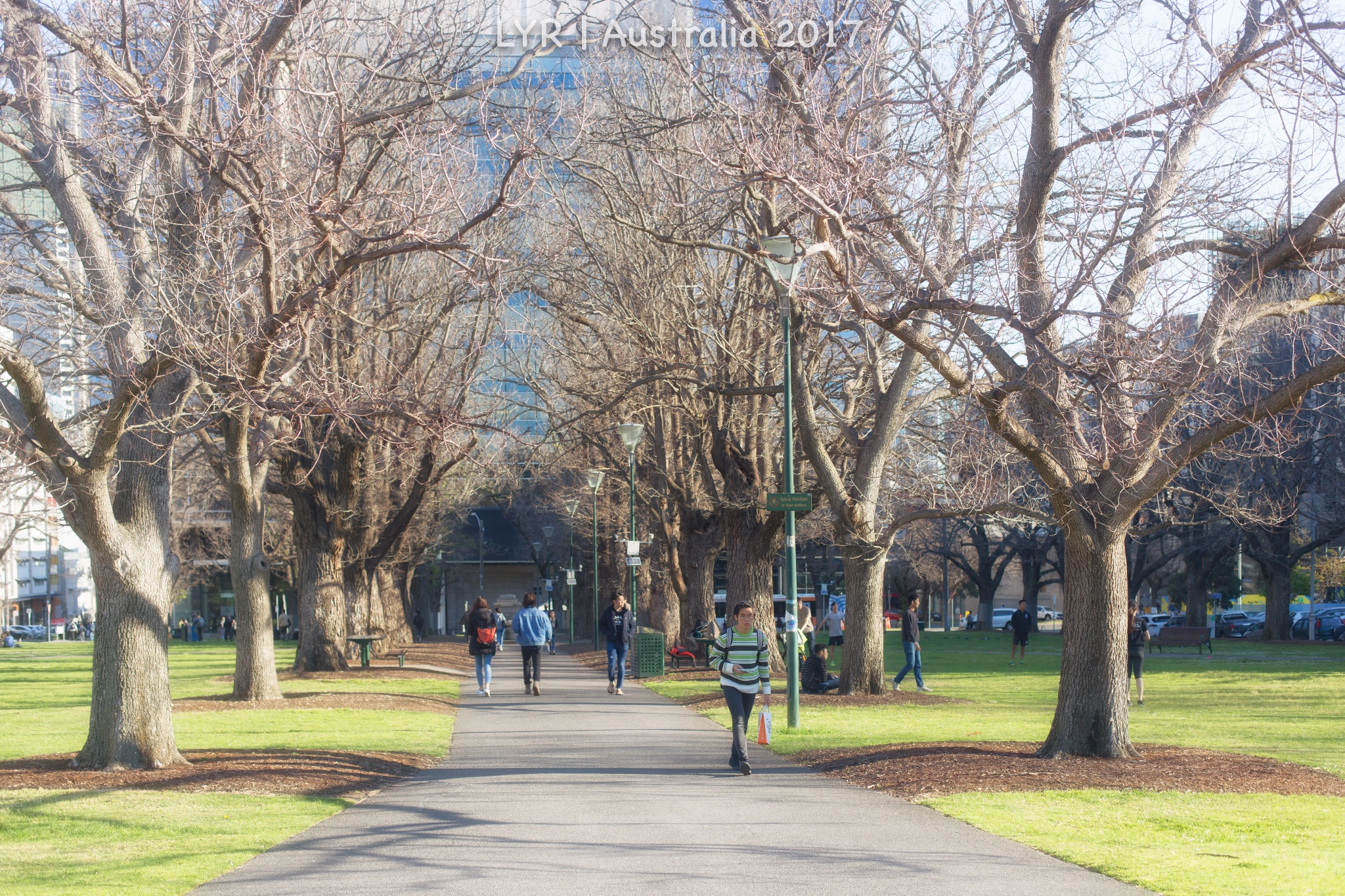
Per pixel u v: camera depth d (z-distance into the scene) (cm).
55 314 1434
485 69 1653
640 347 2520
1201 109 1216
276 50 1371
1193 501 3588
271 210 1185
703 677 2867
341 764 1277
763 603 2811
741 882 728
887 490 2431
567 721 1831
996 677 2845
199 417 1412
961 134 1475
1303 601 8256
